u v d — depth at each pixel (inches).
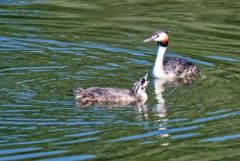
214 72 814.5
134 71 805.2
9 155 555.8
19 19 1036.5
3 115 638.5
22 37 928.9
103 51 880.3
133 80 770.2
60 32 968.3
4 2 1152.2
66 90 719.7
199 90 743.1
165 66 818.2
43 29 980.6
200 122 641.0
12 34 943.7
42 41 912.9
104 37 951.0
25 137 591.2
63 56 848.3
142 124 630.5
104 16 1079.6
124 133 608.7
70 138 592.4
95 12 1105.4
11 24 1003.9
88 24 1022.4
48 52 862.5
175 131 618.8
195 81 780.0
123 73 793.6
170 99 709.3
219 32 1003.3
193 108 678.5
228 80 780.0
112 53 873.5
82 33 967.6
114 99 690.8
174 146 587.5
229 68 831.1
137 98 701.9
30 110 654.5
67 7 1135.0
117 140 592.7
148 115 654.5
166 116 653.9
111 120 638.5
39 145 576.1
